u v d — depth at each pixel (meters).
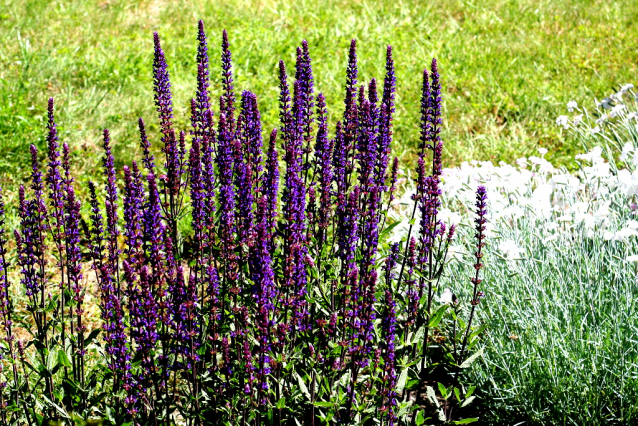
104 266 3.45
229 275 3.37
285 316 3.08
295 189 3.05
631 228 4.48
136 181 3.47
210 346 3.42
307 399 3.40
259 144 3.90
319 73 10.16
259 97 9.37
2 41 10.20
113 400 3.52
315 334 3.43
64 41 10.66
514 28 11.92
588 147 7.78
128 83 9.45
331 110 9.08
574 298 4.20
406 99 9.49
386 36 11.41
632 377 3.76
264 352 2.99
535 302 4.12
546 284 4.52
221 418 3.35
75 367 3.49
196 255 3.41
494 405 4.12
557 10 12.54
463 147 8.40
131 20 11.86
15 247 6.14
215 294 3.32
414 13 12.45
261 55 10.53
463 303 4.58
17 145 7.42
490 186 5.01
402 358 3.41
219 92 9.48
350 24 11.84
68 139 7.77
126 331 4.02
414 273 3.99
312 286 3.79
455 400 4.29
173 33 11.36
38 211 3.52
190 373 3.53
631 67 10.28
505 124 8.84
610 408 3.89
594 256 4.52
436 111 3.63
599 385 3.91
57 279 5.77
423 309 3.66
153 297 3.11
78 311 3.41
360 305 3.20
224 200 3.46
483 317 4.45
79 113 8.42
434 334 4.76
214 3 12.59
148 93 9.23
